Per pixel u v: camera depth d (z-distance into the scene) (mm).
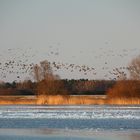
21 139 40625
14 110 69938
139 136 41750
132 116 59281
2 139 40562
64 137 41594
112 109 70500
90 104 83000
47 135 42688
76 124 50969
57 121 53844
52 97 84938
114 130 45812
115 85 82875
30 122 53125
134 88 81375
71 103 83812
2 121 54156
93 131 45188
